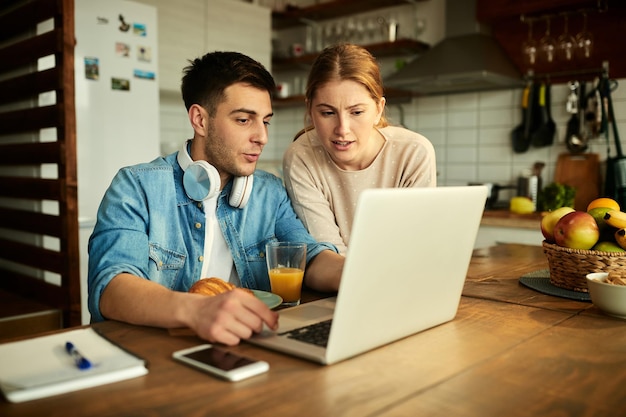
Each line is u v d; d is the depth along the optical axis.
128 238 1.05
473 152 3.52
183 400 0.58
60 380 0.61
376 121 1.33
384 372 0.67
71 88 2.02
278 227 1.36
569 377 0.66
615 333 0.85
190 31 3.62
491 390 0.62
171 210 1.18
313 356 0.70
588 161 3.07
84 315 2.64
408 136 1.45
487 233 2.93
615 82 3.01
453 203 0.79
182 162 1.21
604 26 3.03
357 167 1.46
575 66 3.15
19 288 2.45
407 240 0.72
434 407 0.57
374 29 3.85
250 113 1.14
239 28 3.92
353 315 0.69
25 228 2.34
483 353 0.75
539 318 0.93
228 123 1.14
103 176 2.86
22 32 2.35
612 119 2.95
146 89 3.02
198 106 1.16
